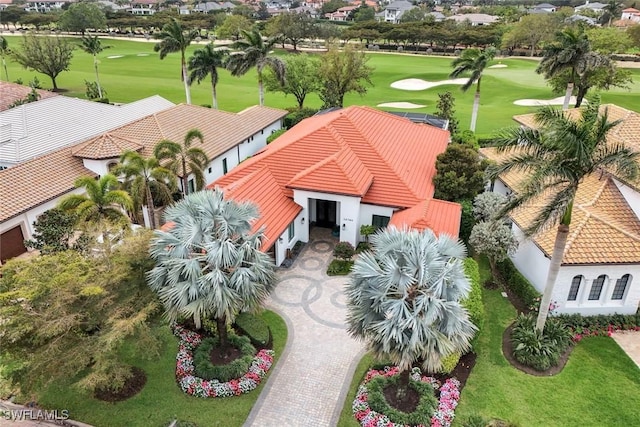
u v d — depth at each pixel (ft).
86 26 410.31
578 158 54.24
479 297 70.18
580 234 74.23
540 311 66.49
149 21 468.34
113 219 73.67
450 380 61.98
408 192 92.63
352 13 648.79
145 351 54.49
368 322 52.60
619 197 84.28
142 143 119.24
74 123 135.23
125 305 55.16
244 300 58.03
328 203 99.76
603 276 72.90
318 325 73.41
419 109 206.90
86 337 53.78
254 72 298.15
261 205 87.86
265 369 64.23
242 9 624.59
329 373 64.49
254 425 56.65
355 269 53.98
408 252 52.19
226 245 56.49
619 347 69.56
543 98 221.87
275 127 164.14
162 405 58.85
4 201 92.48
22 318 50.67
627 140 93.25
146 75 279.28
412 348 49.32
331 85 188.34
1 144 116.47
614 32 217.36
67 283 53.36
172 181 91.50
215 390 60.08
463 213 93.35
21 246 95.20
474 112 163.53
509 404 59.67
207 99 224.94
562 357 67.51
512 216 87.56
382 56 361.92
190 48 388.16
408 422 55.67
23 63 235.40
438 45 402.31
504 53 381.60
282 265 88.63
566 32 142.92
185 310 55.36
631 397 61.00
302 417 57.82
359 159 99.50
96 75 262.88
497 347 69.56
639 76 267.18
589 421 57.52
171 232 60.08
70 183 104.99
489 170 61.26
